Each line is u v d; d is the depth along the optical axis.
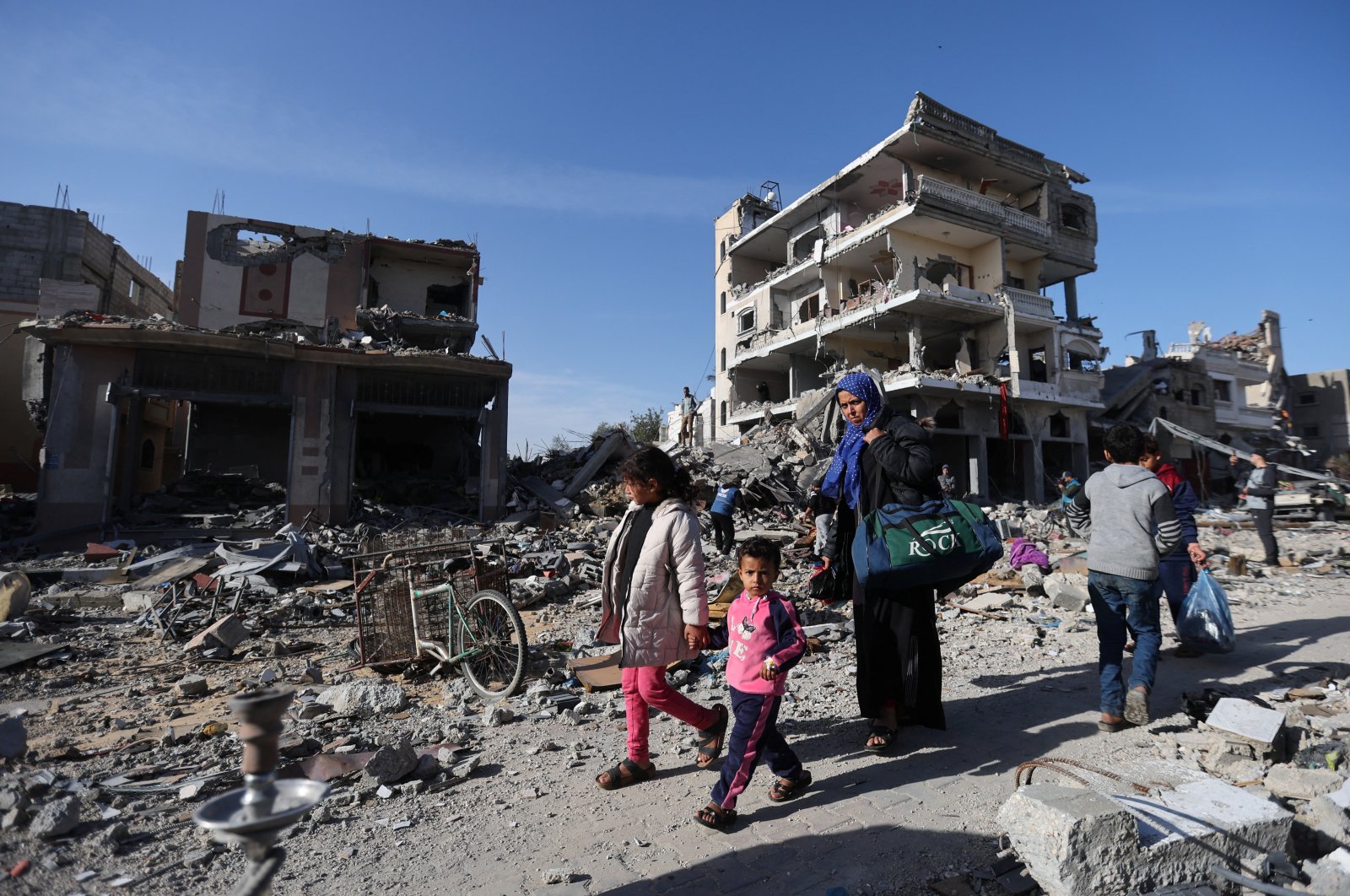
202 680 5.35
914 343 27.23
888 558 3.54
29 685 5.55
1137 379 35.00
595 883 2.56
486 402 16.41
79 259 26.72
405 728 4.39
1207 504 31.03
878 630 3.76
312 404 14.82
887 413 3.94
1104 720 4.11
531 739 4.21
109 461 13.46
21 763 3.72
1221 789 2.87
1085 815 2.29
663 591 3.43
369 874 2.65
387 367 15.45
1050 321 29.66
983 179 30.66
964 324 29.55
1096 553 4.15
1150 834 2.49
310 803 1.29
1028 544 10.12
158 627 7.42
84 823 3.06
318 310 22.78
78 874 2.65
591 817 3.13
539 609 8.83
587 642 6.52
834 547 4.10
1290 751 3.63
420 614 5.70
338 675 5.79
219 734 4.32
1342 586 9.30
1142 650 4.09
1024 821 2.45
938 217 27.03
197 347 13.99
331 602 8.70
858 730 4.22
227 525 14.30
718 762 3.74
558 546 12.45
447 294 25.59
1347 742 3.57
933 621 3.99
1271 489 11.04
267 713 1.35
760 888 2.51
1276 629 6.79
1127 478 4.17
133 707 4.99
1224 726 3.68
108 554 11.31
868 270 32.03
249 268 22.31
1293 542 14.68
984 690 5.02
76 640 6.98
